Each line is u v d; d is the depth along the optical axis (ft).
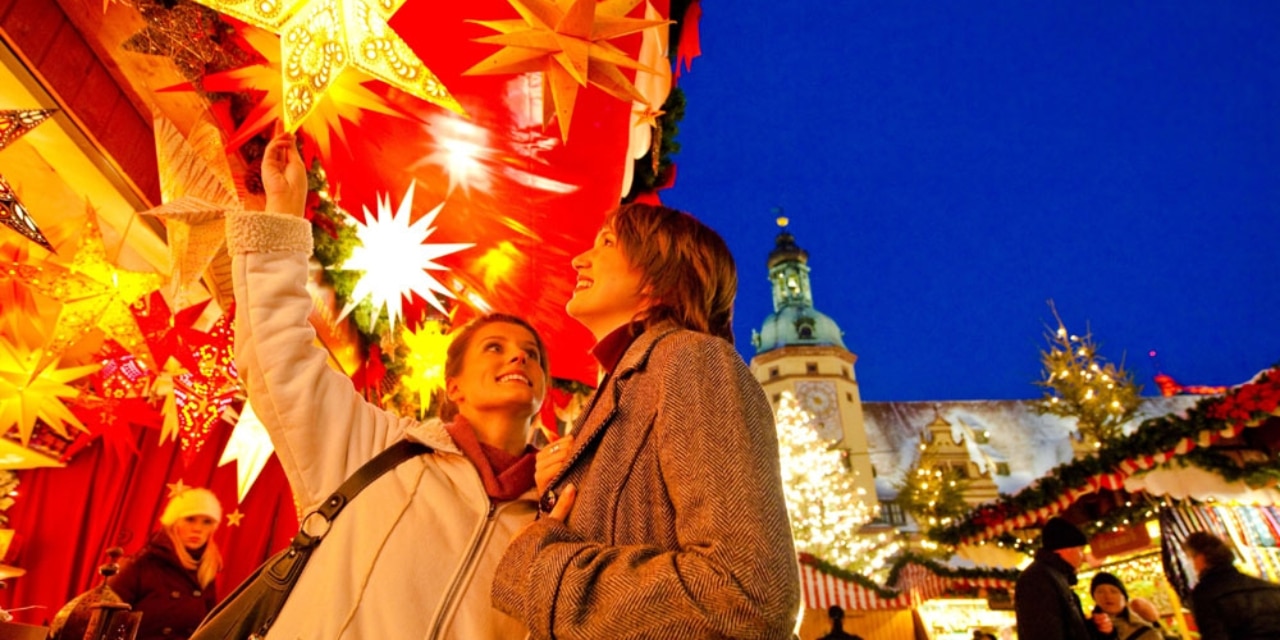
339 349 10.78
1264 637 11.69
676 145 12.31
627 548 2.49
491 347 4.84
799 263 179.22
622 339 3.50
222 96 6.50
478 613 3.46
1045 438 154.92
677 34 10.21
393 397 12.87
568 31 5.29
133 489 13.61
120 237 8.05
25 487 12.87
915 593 42.47
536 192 8.93
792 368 153.38
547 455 3.24
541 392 4.97
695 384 2.72
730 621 2.12
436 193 8.77
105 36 5.63
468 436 4.27
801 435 67.41
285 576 3.54
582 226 9.49
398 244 8.30
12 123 5.33
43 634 5.47
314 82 4.70
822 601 41.78
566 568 2.42
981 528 30.99
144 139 6.69
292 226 4.29
